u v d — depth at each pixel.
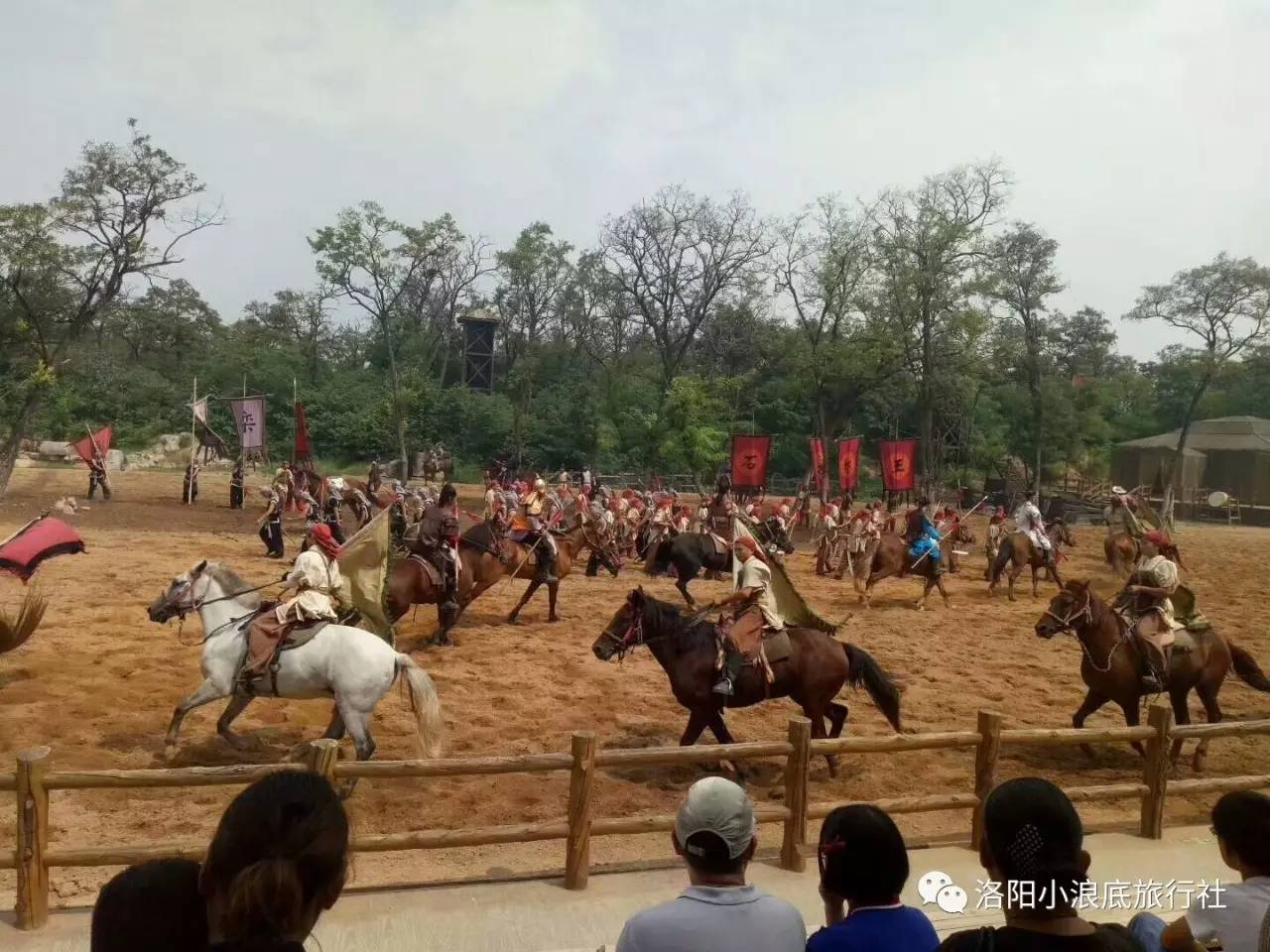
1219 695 14.76
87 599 17.39
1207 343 54.31
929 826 9.06
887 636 18.12
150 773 6.15
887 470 31.47
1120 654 10.79
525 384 68.88
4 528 27.59
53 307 36.75
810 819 7.61
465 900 6.66
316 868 2.71
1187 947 4.19
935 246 48.16
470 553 15.71
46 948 5.70
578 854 6.90
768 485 64.69
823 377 53.62
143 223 35.75
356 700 8.98
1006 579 26.53
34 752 5.99
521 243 66.62
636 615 9.79
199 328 88.06
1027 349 63.66
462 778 9.53
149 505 36.25
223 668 9.27
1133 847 8.20
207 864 2.71
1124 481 62.19
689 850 3.70
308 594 9.43
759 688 9.75
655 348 76.00
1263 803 4.16
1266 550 38.06
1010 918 3.30
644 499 32.81
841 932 3.61
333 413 68.75
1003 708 13.25
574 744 6.86
